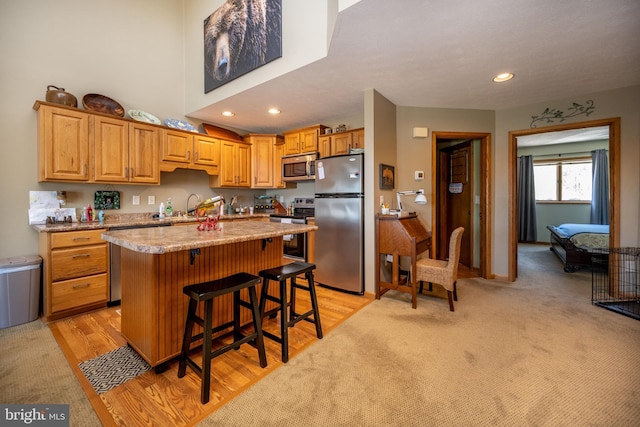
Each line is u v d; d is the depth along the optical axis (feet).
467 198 13.97
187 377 5.58
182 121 12.90
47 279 7.97
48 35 9.51
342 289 10.85
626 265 9.68
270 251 8.02
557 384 5.31
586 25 6.24
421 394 5.05
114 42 11.06
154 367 5.65
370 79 9.17
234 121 14.29
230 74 10.57
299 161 13.83
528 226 22.25
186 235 5.96
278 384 5.35
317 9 7.93
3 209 8.69
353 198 10.47
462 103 11.34
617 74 8.71
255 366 5.94
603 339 6.98
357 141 12.16
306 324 7.95
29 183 9.11
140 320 5.91
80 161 9.30
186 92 13.07
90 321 8.12
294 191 16.07
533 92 10.20
